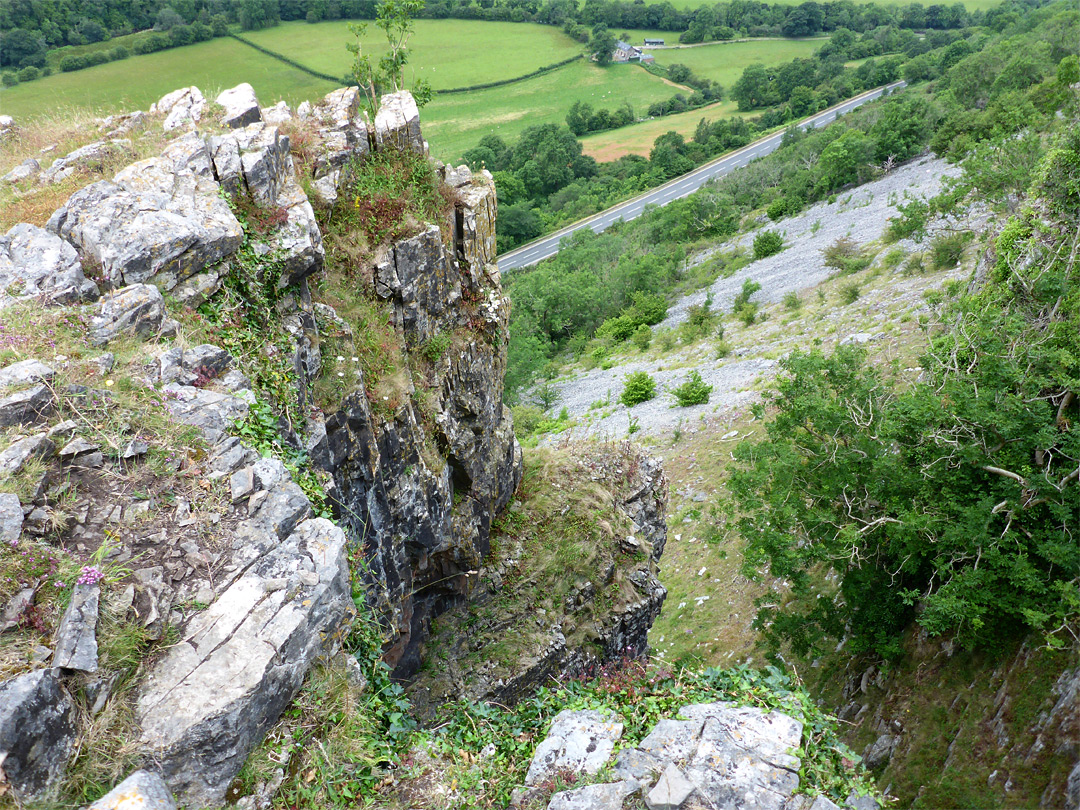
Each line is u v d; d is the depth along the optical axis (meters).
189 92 15.16
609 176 121.44
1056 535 15.30
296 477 9.74
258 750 6.75
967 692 16.25
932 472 17.11
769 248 67.88
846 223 64.38
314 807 6.93
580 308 76.06
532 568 19.06
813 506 19.19
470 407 17.22
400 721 9.40
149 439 8.11
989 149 41.72
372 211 15.26
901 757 16.72
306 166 14.81
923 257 45.16
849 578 19.20
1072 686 13.59
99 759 5.87
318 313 13.06
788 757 8.20
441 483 15.81
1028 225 23.42
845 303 45.56
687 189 110.19
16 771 5.36
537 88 149.25
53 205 10.91
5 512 6.70
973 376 17.39
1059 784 12.73
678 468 36.41
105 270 9.68
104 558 7.00
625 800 7.67
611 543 20.14
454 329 17.25
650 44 176.00
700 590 28.55
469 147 128.00
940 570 16.50
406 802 8.02
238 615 7.00
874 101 120.25
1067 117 48.97
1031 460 16.38
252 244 11.36
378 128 15.95
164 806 5.71
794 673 10.27
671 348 55.00
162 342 9.40
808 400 18.73
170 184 11.17
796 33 182.88
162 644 6.67
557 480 21.59
